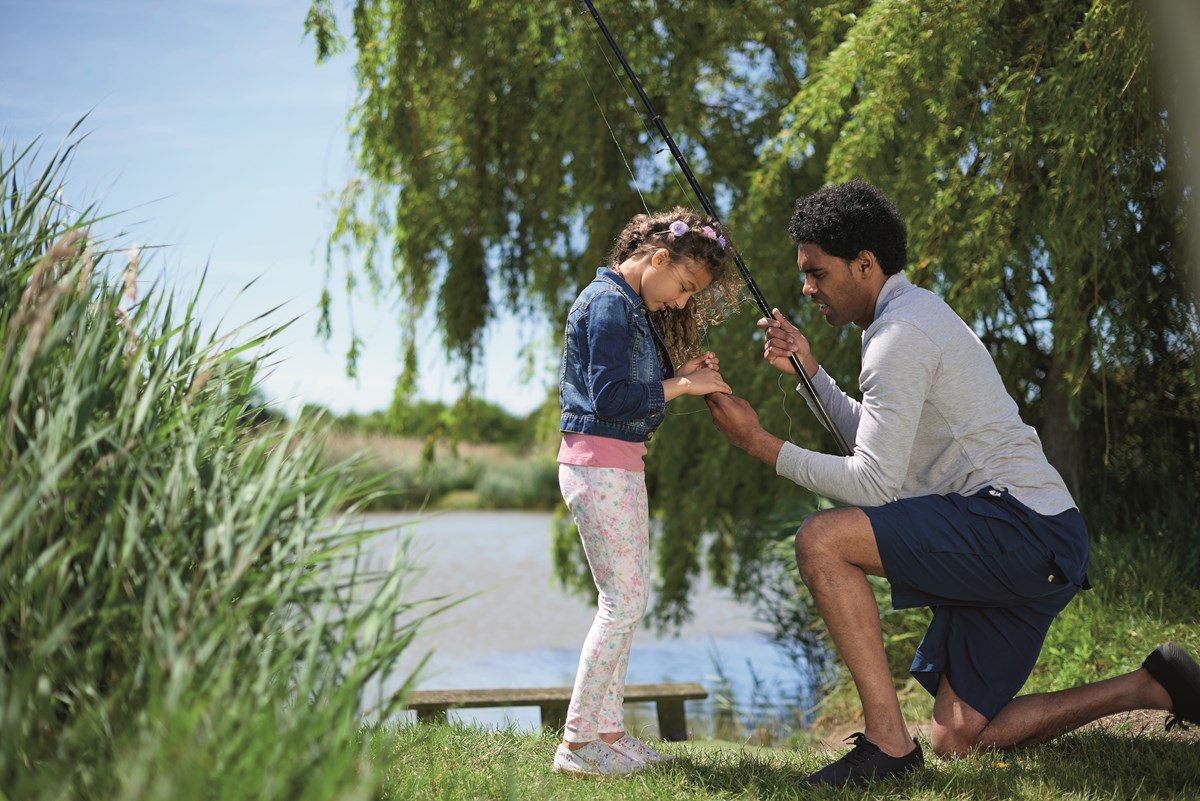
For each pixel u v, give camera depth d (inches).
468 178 260.2
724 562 262.4
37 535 61.1
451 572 457.1
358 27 242.2
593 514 94.1
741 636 324.8
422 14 237.0
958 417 96.3
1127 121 164.1
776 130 240.5
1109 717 115.6
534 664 281.7
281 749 54.7
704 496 241.3
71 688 58.8
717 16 232.4
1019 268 177.0
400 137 250.5
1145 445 187.9
